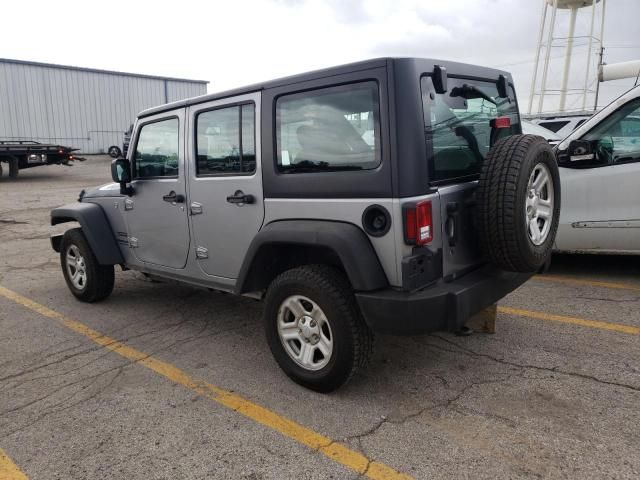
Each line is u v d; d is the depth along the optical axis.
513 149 3.09
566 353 3.89
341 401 3.36
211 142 4.00
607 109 5.32
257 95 3.58
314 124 3.28
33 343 4.56
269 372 3.83
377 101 2.97
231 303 5.49
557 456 2.70
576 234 5.55
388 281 3.07
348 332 3.18
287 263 3.77
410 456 2.77
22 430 3.18
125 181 4.79
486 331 4.25
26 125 31.03
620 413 3.07
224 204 3.92
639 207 5.19
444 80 3.11
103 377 3.85
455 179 3.29
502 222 3.03
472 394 3.37
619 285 5.43
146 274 5.16
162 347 4.38
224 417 3.23
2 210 12.98
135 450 2.93
